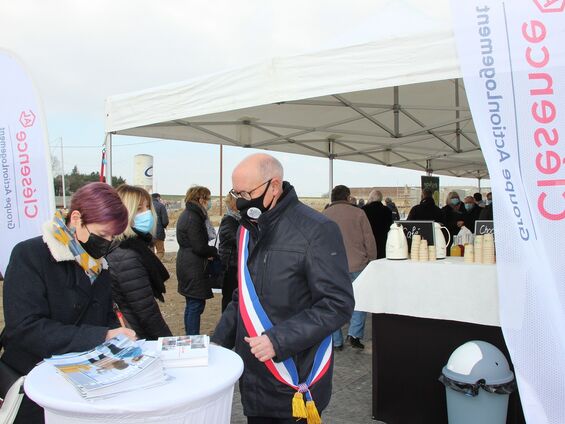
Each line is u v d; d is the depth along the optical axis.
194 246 4.36
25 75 3.16
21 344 1.58
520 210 2.10
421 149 9.04
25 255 1.62
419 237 3.03
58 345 1.54
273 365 1.74
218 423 1.31
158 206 10.93
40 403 1.18
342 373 3.99
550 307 2.05
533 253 2.08
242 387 1.87
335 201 4.81
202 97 3.94
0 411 1.60
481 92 2.16
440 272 2.70
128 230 2.56
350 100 5.43
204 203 4.59
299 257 1.73
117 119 4.55
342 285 1.71
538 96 2.07
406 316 2.98
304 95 3.34
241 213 1.82
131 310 2.57
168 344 1.52
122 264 2.51
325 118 6.09
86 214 1.63
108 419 1.13
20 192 3.22
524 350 2.10
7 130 3.22
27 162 3.20
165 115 4.21
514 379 2.49
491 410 2.43
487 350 2.49
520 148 2.10
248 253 1.87
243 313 1.81
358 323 4.66
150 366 1.26
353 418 3.11
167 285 9.67
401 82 2.92
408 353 2.98
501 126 2.13
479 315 2.58
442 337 2.88
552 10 2.04
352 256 4.68
